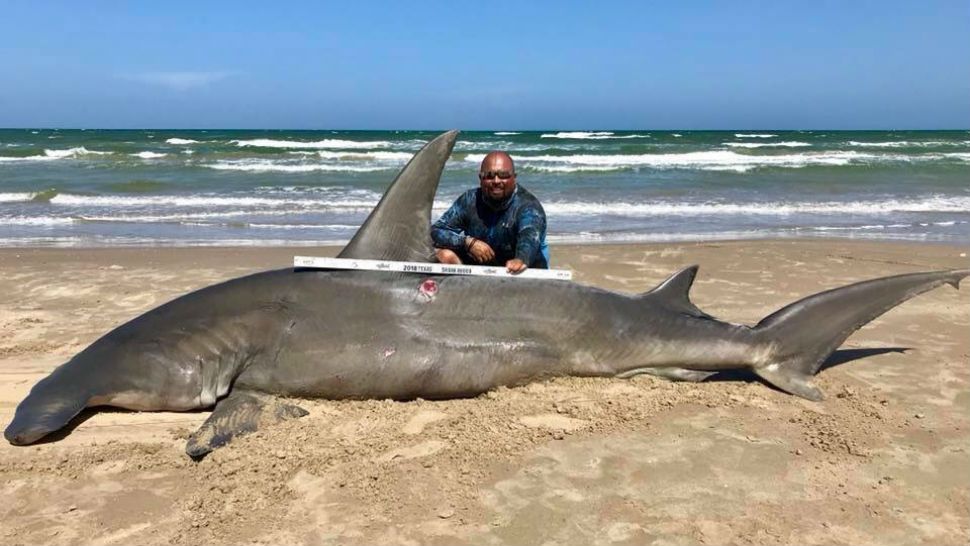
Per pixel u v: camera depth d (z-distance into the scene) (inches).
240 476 148.2
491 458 156.5
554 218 570.3
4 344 231.1
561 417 176.4
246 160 1108.5
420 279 192.2
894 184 813.9
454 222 221.3
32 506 139.5
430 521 133.4
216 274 342.0
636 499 140.8
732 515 135.3
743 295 305.4
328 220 551.5
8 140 1929.1
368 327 185.3
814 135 2915.8
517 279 195.9
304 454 156.3
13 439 160.9
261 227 516.1
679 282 205.0
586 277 341.7
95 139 2014.0
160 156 1168.2
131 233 484.4
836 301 198.1
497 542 127.1
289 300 187.0
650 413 179.0
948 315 270.4
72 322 256.8
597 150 1402.6
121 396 175.9
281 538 128.3
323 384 182.9
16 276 333.4
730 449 160.9
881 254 399.2
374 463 153.6
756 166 1008.2
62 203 628.4
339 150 1349.7
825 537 128.0
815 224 538.0
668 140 2156.7
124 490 145.3
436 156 189.2
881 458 156.3
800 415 178.5
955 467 152.5
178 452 160.7
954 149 1449.3
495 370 188.7
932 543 126.1
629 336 194.9
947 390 195.8
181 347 179.8
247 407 176.6
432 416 177.2
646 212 600.4
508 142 1927.9
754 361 195.2
